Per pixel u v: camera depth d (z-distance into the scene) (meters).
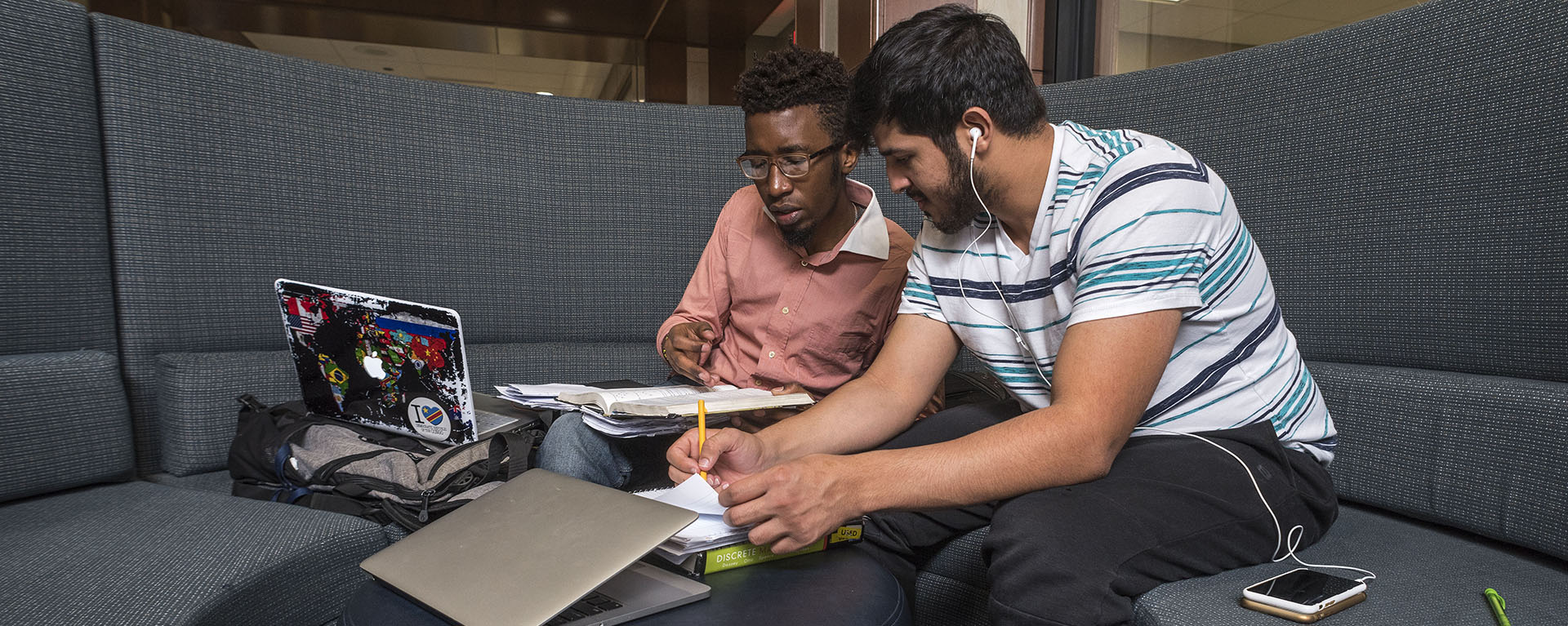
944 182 0.95
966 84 0.90
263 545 0.95
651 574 0.77
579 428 1.15
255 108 1.53
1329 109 1.25
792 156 1.23
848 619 0.71
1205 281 0.91
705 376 1.31
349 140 1.64
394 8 5.74
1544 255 1.00
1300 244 1.29
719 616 0.71
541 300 1.83
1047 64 2.25
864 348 1.45
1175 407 0.95
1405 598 0.77
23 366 1.15
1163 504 0.82
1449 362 1.12
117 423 1.25
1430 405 1.04
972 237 1.07
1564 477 0.88
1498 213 1.05
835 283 1.40
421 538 0.82
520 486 0.88
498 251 1.79
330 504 1.12
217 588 0.85
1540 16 1.01
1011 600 0.77
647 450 1.21
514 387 1.17
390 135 1.68
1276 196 1.33
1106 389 0.83
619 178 1.88
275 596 0.92
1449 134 1.10
